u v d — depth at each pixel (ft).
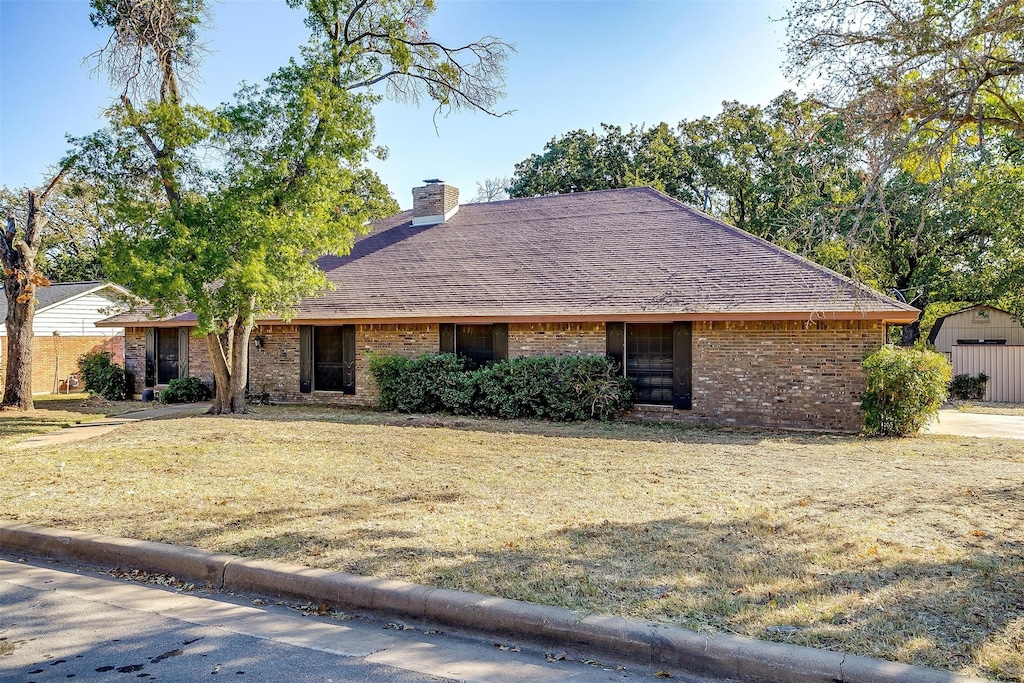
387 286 56.29
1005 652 11.43
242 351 50.24
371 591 14.57
